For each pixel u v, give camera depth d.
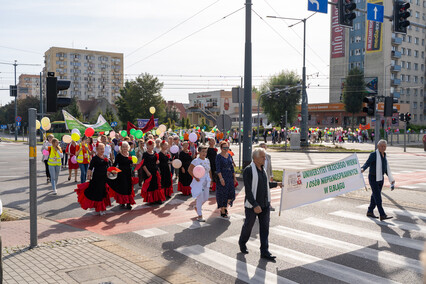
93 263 5.48
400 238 6.88
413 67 78.81
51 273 5.05
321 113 80.19
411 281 4.96
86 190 8.90
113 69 127.31
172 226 7.93
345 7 12.16
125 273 5.09
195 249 6.39
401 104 73.44
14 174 17.05
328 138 52.41
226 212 8.63
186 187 11.60
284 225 7.84
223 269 5.46
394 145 44.78
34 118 6.26
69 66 120.00
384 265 5.55
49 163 11.99
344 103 72.75
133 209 9.66
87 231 7.53
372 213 8.57
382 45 73.06
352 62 78.44
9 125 89.06
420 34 79.94
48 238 6.95
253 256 6.02
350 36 78.50
